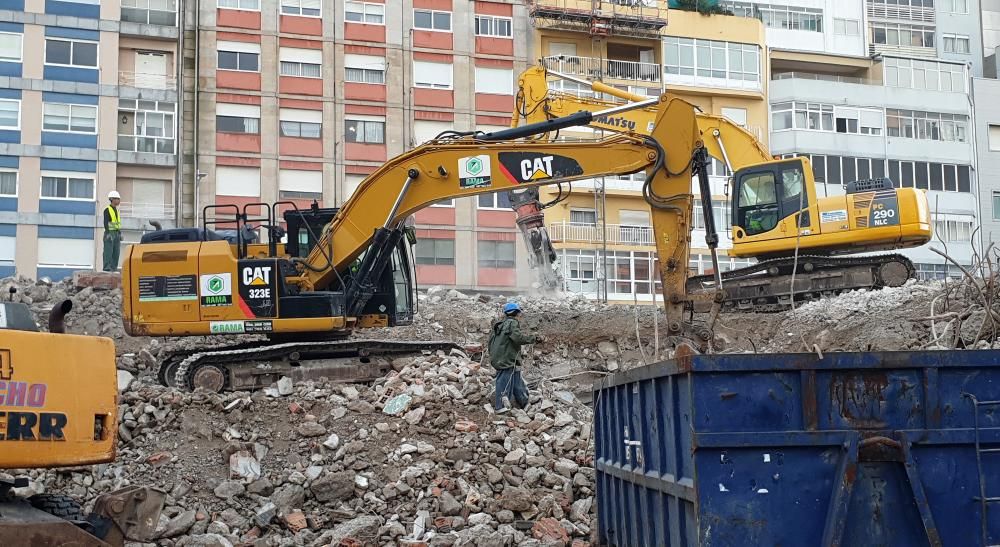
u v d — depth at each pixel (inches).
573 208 1800.0
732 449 242.2
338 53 1758.1
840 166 1910.7
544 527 430.3
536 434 503.8
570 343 754.8
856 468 239.8
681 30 1909.4
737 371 245.4
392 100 1779.0
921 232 848.3
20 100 1648.6
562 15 1847.9
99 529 287.4
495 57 1841.8
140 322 578.2
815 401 244.7
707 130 908.0
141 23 1706.4
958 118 1984.5
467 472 471.8
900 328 696.4
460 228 1771.7
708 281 914.7
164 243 584.4
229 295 575.2
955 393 246.5
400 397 523.5
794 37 2078.0
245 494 452.1
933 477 243.3
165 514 433.1
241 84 1712.6
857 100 1939.0
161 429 493.7
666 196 530.9
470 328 792.3
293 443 495.5
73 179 1660.9
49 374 275.9
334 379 594.9
